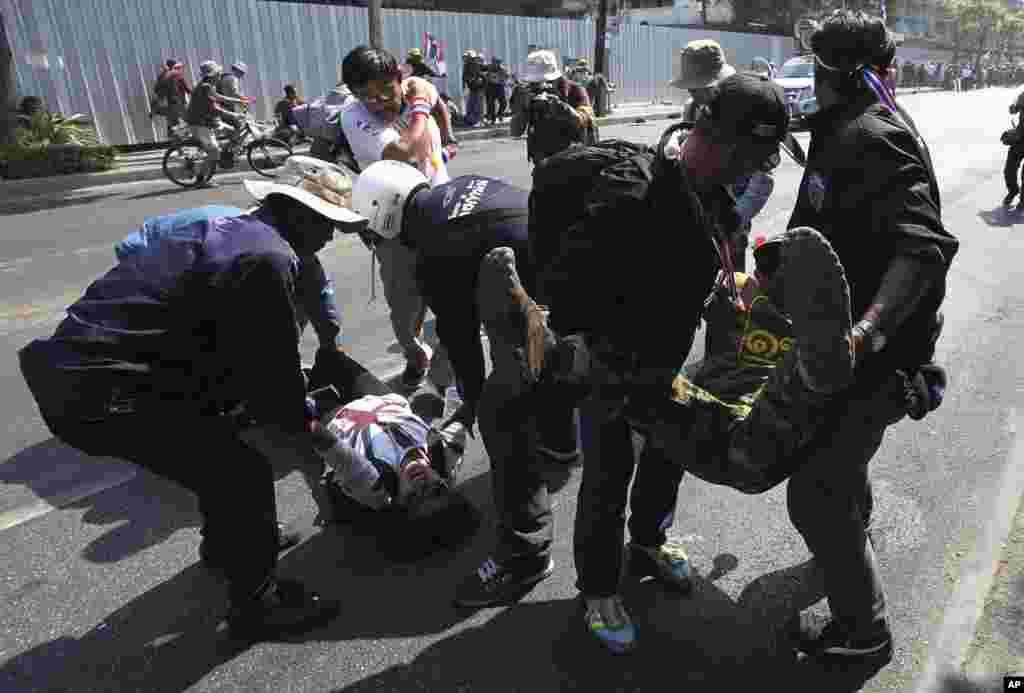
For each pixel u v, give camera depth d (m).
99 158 11.55
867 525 2.67
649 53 26.81
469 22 19.50
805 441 1.74
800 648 2.29
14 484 3.34
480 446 3.63
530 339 2.18
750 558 2.77
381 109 3.91
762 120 1.64
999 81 55.69
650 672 2.26
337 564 2.79
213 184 11.23
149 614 2.54
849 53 1.90
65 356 2.05
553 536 2.88
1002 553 2.69
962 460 3.33
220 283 2.05
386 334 5.07
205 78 11.03
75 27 12.77
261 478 2.31
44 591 2.66
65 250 7.42
